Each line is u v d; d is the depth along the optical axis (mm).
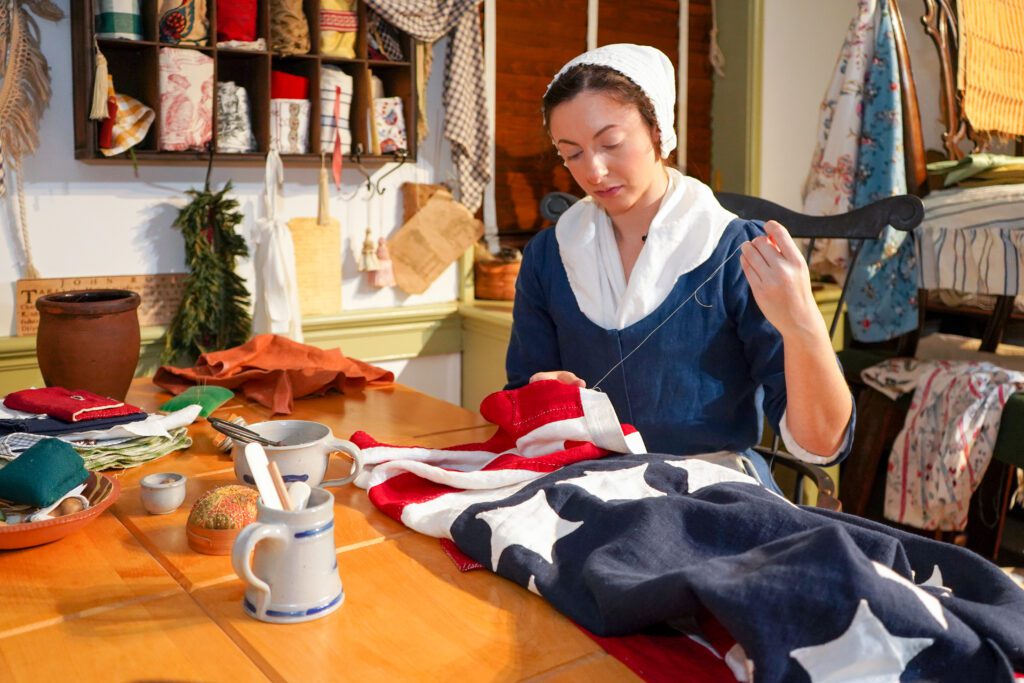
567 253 1484
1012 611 744
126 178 2369
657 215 1412
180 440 1339
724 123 3309
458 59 2666
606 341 1432
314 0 2352
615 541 855
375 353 2816
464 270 2938
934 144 2971
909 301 2566
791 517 838
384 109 2527
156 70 2156
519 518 950
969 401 2312
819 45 3355
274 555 811
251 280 2586
